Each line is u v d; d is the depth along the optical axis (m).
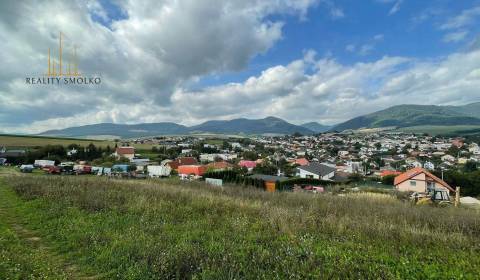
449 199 28.72
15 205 12.90
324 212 12.36
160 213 10.98
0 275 5.39
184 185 26.28
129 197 13.96
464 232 9.62
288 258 6.33
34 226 9.21
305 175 62.38
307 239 7.70
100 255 6.52
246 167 68.25
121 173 47.94
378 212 12.48
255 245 7.33
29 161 64.06
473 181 43.34
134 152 89.75
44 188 17.34
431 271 5.79
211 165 67.00
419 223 10.44
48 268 5.75
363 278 5.39
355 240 8.04
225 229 8.95
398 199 23.70
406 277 5.58
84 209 11.44
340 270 5.71
